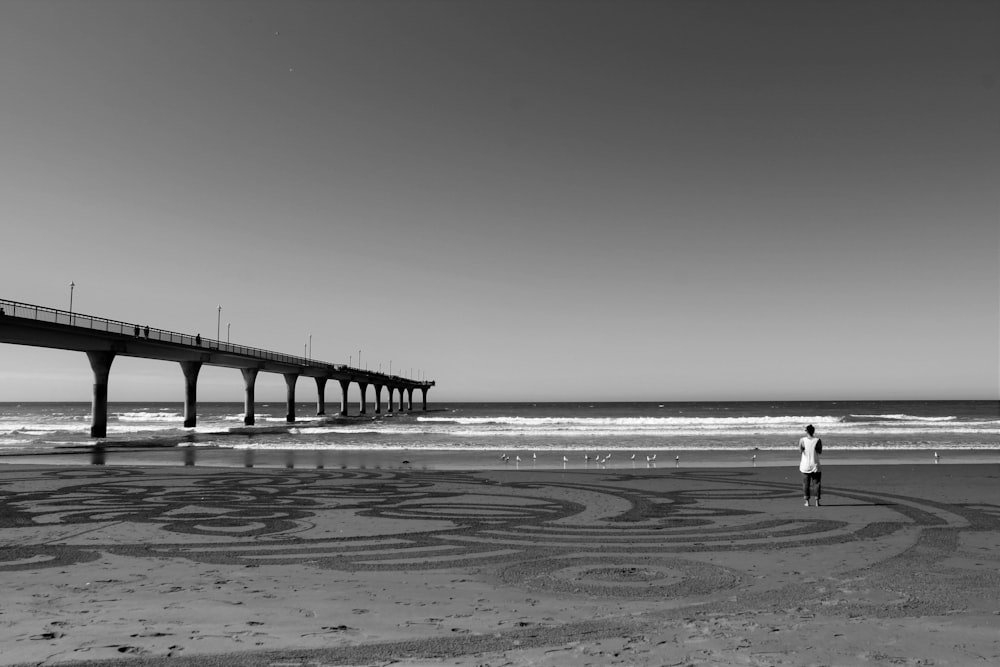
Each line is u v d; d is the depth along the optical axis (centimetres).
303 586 887
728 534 1308
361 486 2153
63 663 564
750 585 896
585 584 903
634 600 813
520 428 6500
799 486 2147
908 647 620
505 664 567
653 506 1708
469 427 6756
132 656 583
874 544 1204
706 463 3189
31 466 2956
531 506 1706
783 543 1215
